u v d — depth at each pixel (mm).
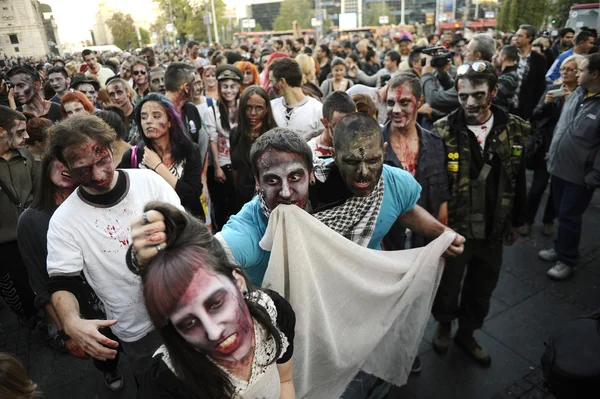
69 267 1739
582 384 1502
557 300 3289
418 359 2635
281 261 1455
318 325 1581
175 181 2523
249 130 3264
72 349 1912
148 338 1997
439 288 2631
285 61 3500
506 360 2730
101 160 1676
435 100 3828
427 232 1968
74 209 1757
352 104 2463
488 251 2527
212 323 935
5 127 2588
